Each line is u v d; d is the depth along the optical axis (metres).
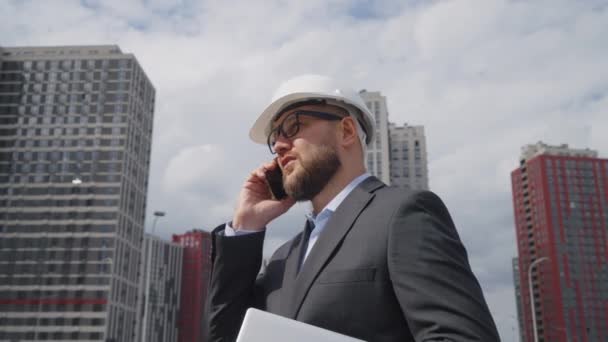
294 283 1.99
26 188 127.19
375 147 173.38
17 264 121.12
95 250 121.31
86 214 124.19
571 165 199.88
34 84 135.75
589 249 191.25
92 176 127.06
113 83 135.25
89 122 131.75
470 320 1.53
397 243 1.76
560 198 196.12
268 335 1.32
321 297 1.83
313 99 2.38
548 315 190.00
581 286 187.00
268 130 2.67
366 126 2.48
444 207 1.91
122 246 126.81
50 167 128.88
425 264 1.66
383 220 1.86
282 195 2.60
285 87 2.47
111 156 128.75
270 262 2.43
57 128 132.00
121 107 133.00
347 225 1.96
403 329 1.74
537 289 198.75
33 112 133.50
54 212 125.12
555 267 189.00
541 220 198.88
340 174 2.30
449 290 1.60
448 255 1.69
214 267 2.45
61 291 118.75
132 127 135.75
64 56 137.62
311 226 2.32
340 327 1.77
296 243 2.38
